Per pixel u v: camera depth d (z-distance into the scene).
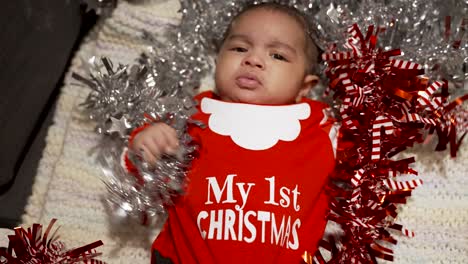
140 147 1.16
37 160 1.38
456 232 1.25
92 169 1.32
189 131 1.20
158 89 1.26
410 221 1.26
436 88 1.19
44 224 1.29
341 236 1.22
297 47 1.22
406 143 1.23
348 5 1.30
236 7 1.34
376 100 1.20
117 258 1.28
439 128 1.22
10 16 1.20
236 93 1.20
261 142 1.15
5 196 1.34
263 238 1.08
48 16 1.24
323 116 1.21
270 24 1.21
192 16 1.34
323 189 1.19
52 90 1.29
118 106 1.23
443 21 1.26
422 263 1.24
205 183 1.13
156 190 1.18
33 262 1.16
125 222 1.29
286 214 1.11
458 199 1.26
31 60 1.23
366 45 1.21
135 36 1.36
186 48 1.33
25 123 1.25
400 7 1.26
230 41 1.23
